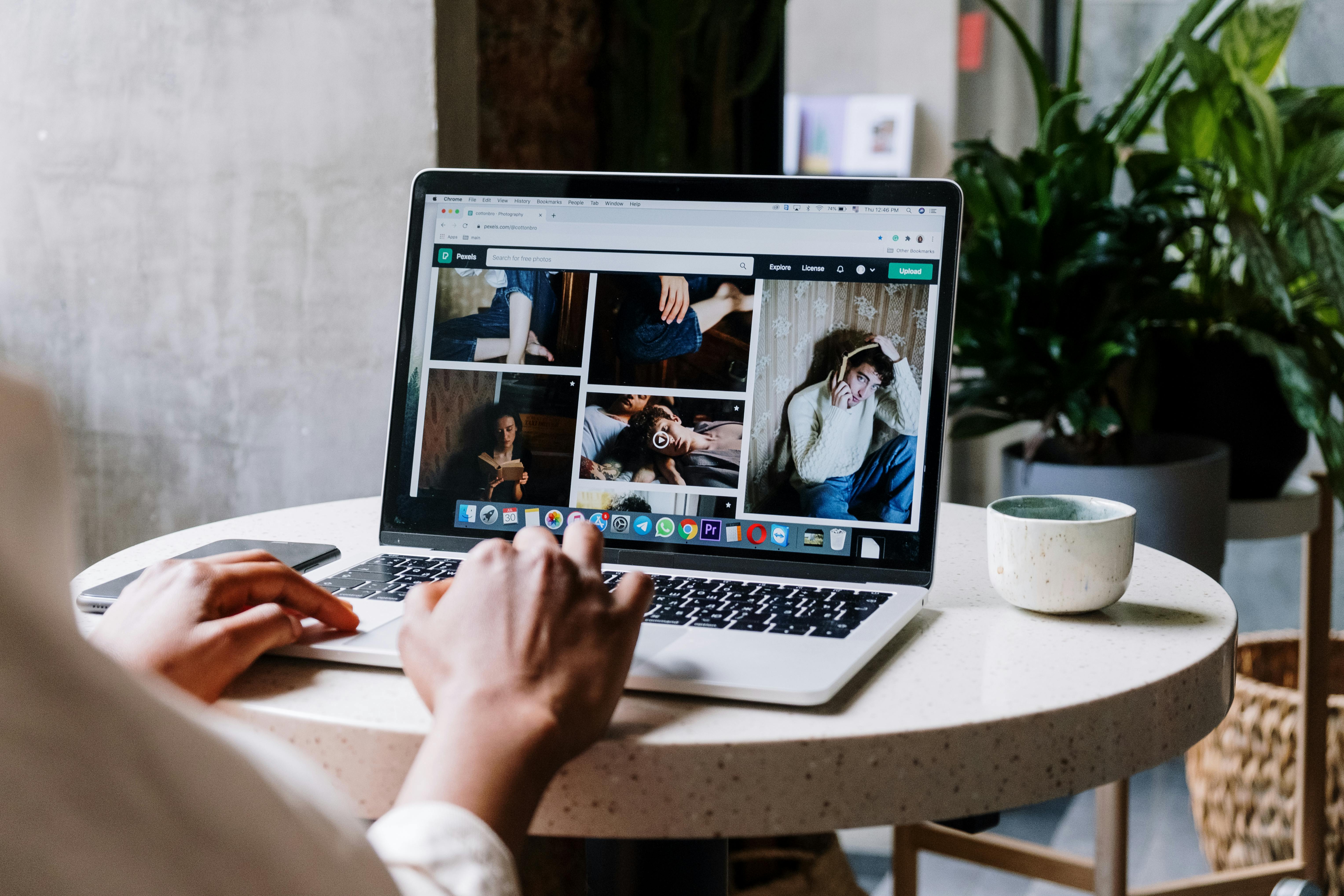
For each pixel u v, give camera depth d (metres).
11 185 1.53
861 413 0.78
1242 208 1.60
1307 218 1.52
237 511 1.48
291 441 1.43
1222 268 1.70
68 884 0.18
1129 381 1.68
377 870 0.24
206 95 1.41
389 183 1.32
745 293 0.81
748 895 1.63
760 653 0.60
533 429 0.83
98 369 1.53
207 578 0.60
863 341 0.78
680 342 0.82
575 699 0.45
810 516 0.78
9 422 0.18
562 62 1.56
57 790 0.18
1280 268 1.48
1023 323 1.57
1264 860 1.61
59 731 0.18
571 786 0.51
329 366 1.39
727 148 1.76
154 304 1.48
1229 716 1.65
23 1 1.49
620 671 0.48
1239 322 1.64
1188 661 0.61
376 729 0.52
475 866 0.35
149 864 0.19
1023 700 0.55
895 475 0.77
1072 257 1.53
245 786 0.21
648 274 0.83
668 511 0.81
